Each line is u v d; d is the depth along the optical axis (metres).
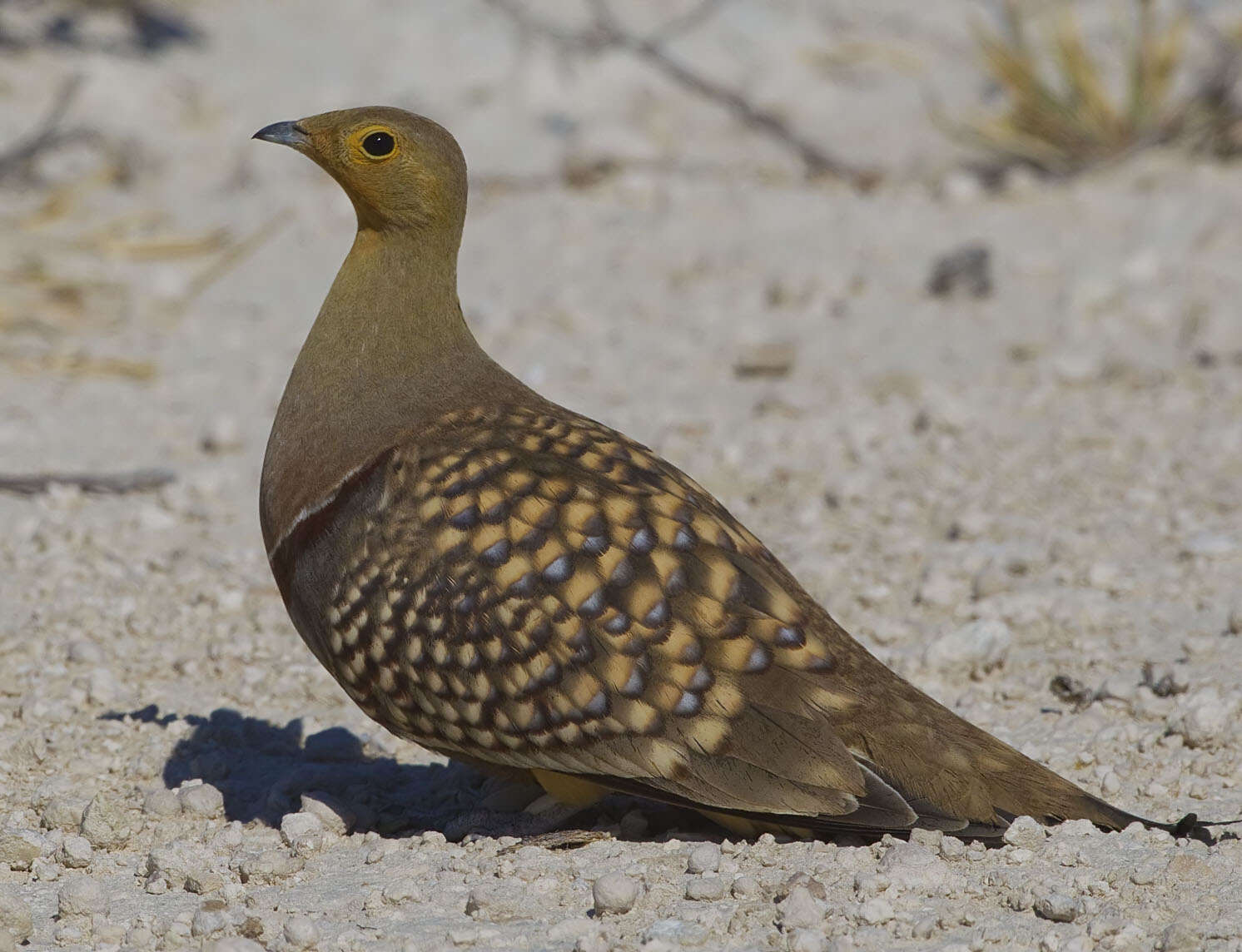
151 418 16.97
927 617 12.16
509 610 7.97
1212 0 32.94
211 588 12.59
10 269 20.23
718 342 19.28
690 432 16.22
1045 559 12.99
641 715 7.88
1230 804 9.02
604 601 7.94
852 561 13.24
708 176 26.19
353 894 8.01
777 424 16.39
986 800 7.92
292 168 26.33
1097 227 23.45
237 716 10.63
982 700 10.76
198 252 22.23
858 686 8.09
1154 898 7.56
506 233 23.80
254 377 18.27
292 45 32.19
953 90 31.08
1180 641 11.40
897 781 7.91
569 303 20.52
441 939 7.44
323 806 9.01
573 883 8.02
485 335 19.52
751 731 7.86
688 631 7.92
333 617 8.40
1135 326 19.47
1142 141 26.25
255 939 7.57
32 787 9.66
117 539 13.69
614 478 8.31
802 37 33.53
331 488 8.62
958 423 16.06
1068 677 10.72
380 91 29.95
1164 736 9.84
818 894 7.66
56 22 30.47
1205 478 14.69
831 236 23.31
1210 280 21.00
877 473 15.05
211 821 9.18
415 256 9.05
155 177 25.44
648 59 27.75
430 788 9.88
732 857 8.22
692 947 7.29
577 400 17.33
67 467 15.41
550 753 8.07
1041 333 19.38
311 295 21.25
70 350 18.84
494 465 8.31
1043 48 31.11
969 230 23.53
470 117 28.58
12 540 13.61
